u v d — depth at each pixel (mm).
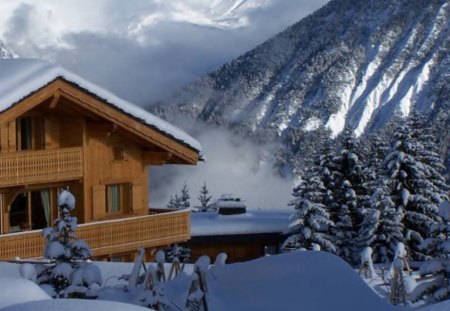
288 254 15703
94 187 33094
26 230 31062
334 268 15000
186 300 14633
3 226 30922
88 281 16906
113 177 33781
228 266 15844
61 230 17797
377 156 55812
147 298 14836
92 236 31297
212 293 14898
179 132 33688
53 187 32656
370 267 25094
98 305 7930
